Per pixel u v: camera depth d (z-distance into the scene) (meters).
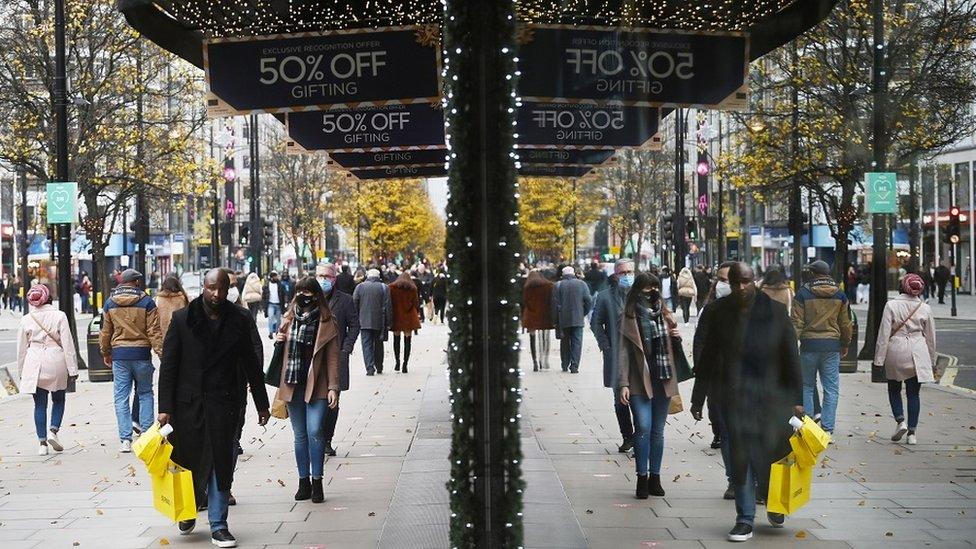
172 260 59.06
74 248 48.47
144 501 9.27
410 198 74.19
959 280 54.50
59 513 8.83
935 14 18.17
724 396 7.38
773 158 20.33
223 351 7.79
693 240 30.16
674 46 10.19
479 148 5.33
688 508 8.07
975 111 18.69
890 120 18.36
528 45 9.69
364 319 20.52
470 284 5.36
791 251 20.70
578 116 10.03
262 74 11.99
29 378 11.75
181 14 11.73
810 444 7.23
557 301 17.47
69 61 26.09
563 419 11.91
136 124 28.61
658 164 26.86
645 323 8.51
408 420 14.04
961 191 51.12
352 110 13.53
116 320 12.00
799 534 7.27
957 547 6.93
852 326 11.36
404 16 11.64
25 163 25.97
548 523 6.77
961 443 11.22
